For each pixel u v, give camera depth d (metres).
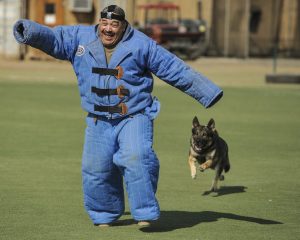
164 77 17.95
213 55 108.19
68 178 25.14
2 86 59.62
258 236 17.67
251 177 26.41
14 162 28.08
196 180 25.67
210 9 110.56
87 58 17.88
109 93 17.67
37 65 82.62
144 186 17.39
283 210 20.92
